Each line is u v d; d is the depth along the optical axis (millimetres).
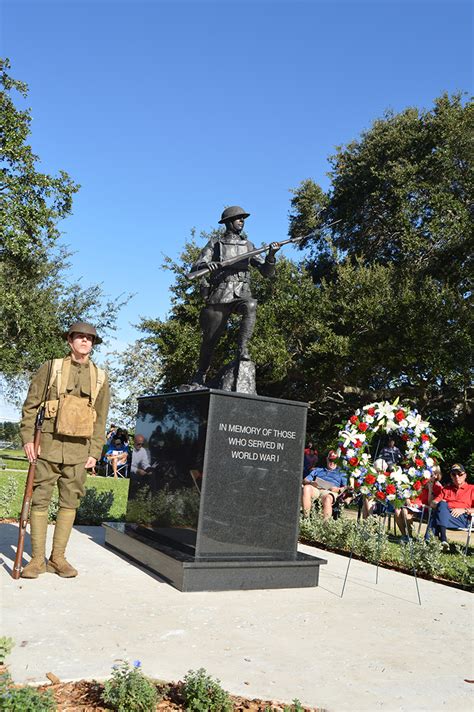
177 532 5508
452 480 9430
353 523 7820
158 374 29062
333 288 23734
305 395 25875
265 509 5480
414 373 22281
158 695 2805
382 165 25938
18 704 2367
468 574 6180
